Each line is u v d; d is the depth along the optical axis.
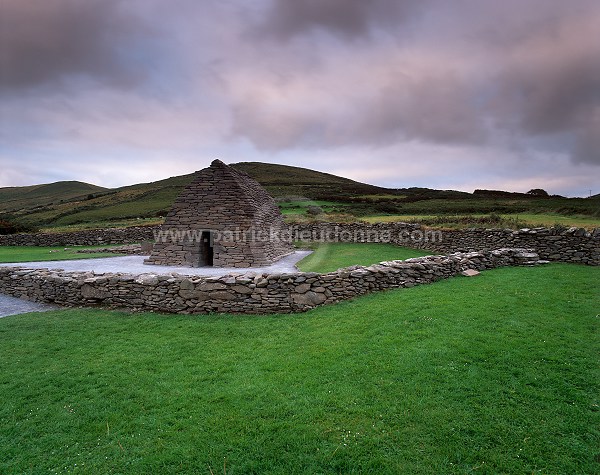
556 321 8.79
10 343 9.23
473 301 10.42
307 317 10.39
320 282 11.29
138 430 5.56
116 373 7.42
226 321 10.46
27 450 5.24
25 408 6.27
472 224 28.25
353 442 5.11
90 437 5.45
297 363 7.48
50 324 10.62
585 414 5.48
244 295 11.23
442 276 13.52
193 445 5.16
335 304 11.23
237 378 7.00
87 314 11.58
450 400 5.90
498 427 5.29
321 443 5.10
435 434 5.20
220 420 5.68
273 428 5.44
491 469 4.62
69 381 7.12
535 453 4.85
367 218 40.06
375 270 12.25
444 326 8.70
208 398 6.33
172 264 22.33
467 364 6.93
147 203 92.75
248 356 8.02
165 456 4.95
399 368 6.92
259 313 11.09
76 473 4.74
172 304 11.63
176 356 8.18
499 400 5.86
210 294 11.38
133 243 38.44
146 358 8.11
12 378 7.34
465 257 14.77
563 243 16.44
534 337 7.92
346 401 6.01
